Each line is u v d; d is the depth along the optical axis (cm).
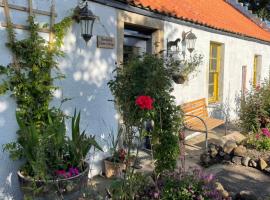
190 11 845
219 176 534
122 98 431
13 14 405
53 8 448
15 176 419
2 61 397
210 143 718
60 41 450
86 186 399
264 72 1366
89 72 518
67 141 404
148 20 631
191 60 788
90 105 525
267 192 475
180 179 400
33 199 359
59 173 368
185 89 786
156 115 442
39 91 426
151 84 416
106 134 559
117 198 366
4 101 404
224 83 1018
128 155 409
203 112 844
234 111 1099
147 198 384
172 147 450
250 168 576
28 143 384
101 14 528
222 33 948
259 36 1241
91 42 516
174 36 721
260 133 680
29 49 412
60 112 450
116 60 569
